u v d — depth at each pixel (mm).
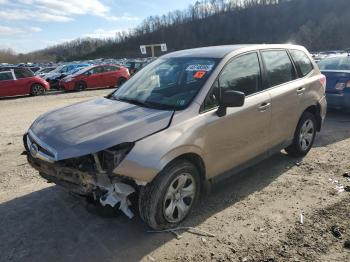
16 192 4883
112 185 3486
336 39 83000
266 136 4863
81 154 3334
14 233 3867
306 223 3900
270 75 5012
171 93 4234
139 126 3580
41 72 33156
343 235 3664
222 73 4297
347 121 8484
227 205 4355
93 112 4102
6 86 18047
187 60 4656
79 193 3596
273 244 3553
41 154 3660
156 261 3357
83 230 3883
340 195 4543
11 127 9453
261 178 5133
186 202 3951
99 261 3375
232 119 4242
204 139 3924
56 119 4086
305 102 5566
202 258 3385
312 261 3285
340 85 8328
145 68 5152
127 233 3805
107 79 22266
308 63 5910
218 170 4234
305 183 4934
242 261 3320
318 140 6906
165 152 3516
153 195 3572
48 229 3926
